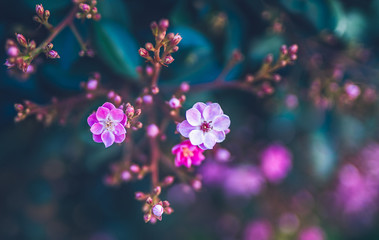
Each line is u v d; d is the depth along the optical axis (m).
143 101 0.26
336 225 0.50
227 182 0.40
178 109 0.26
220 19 0.30
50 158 0.34
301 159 0.36
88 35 0.27
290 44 0.31
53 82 0.29
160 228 0.45
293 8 0.30
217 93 0.32
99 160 0.31
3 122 0.31
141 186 0.38
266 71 0.28
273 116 0.35
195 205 0.45
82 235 0.41
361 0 0.31
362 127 0.35
